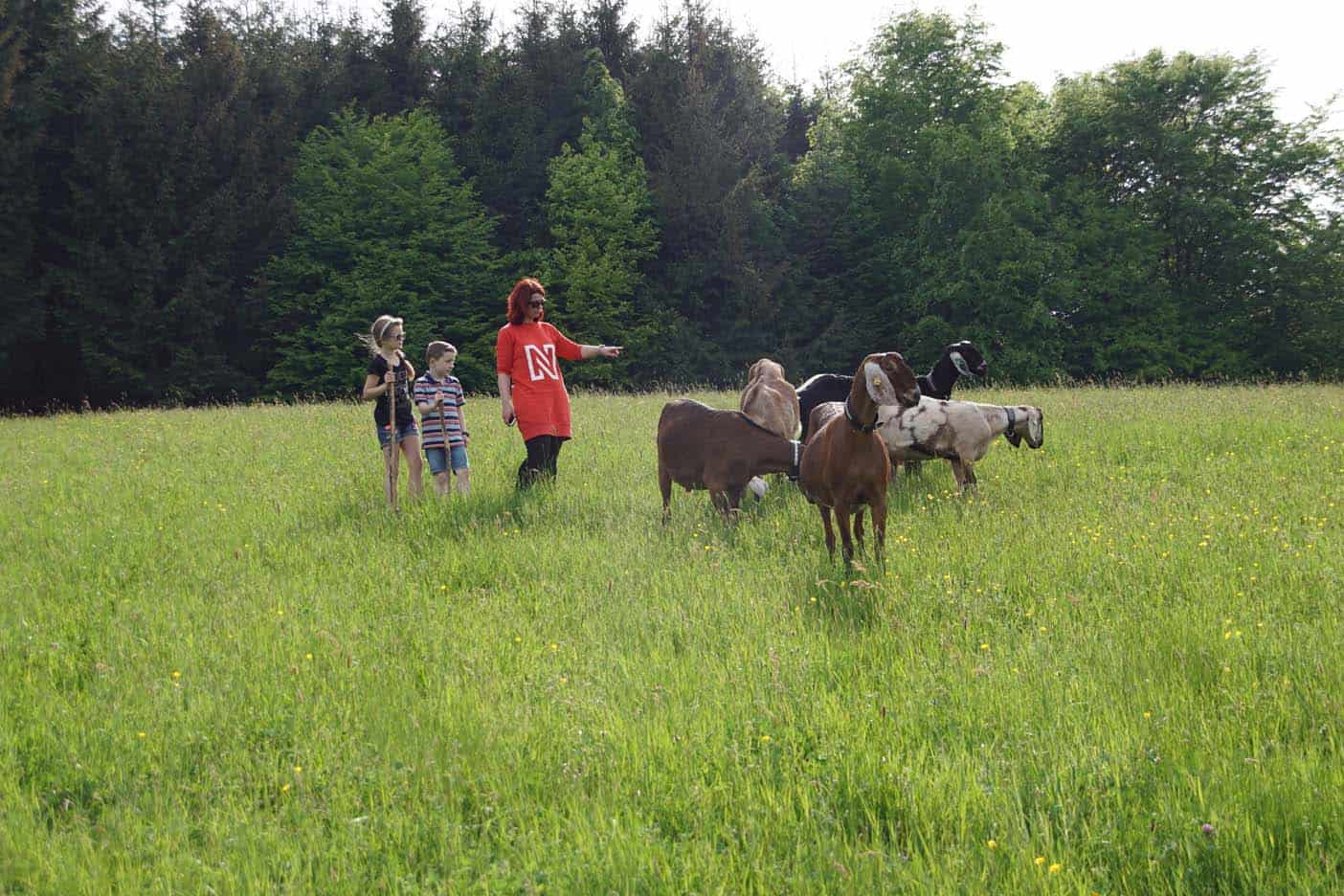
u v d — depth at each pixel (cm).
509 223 4578
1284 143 4381
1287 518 773
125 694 482
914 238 4325
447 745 422
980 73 4456
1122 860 321
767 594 634
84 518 905
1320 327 4325
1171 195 4375
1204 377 4184
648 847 330
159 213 3744
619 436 1432
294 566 743
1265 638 501
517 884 315
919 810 354
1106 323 4325
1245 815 336
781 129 5022
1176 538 724
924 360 4266
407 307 4028
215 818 364
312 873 333
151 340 3747
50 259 3753
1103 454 1176
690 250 4516
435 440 970
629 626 579
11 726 448
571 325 4281
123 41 4119
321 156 4178
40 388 3844
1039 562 681
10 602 639
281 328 4084
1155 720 416
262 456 1310
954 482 1012
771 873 316
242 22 5134
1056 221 4200
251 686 489
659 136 4672
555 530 829
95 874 329
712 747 409
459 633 572
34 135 3516
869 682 484
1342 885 299
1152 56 4522
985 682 465
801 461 733
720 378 4272
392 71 4781
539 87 4672
